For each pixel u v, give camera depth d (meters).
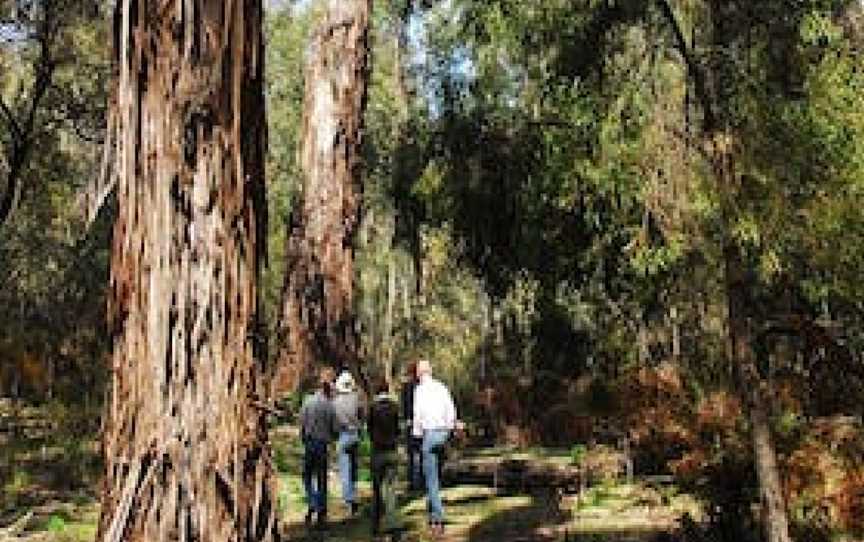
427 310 55.19
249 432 3.80
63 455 17.38
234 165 3.90
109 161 3.91
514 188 17.86
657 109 9.51
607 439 18.00
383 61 40.50
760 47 9.28
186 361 3.75
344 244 19.91
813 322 9.75
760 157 8.59
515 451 19.36
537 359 24.00
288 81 50.41
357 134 20.34
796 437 11.12
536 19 9.91
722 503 10.73
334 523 13.28
